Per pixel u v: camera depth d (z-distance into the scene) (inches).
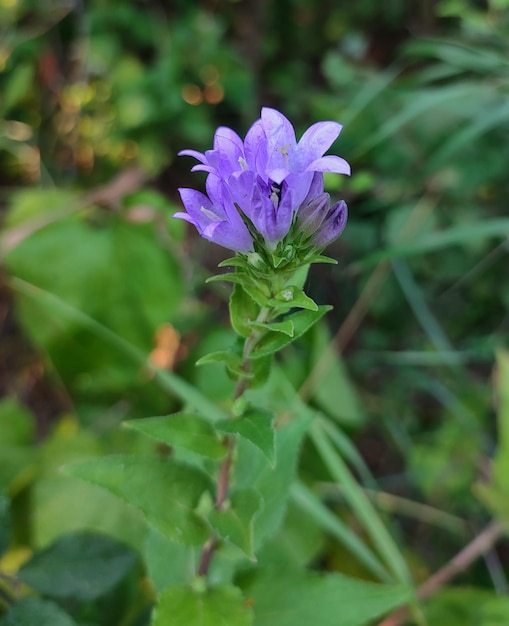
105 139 20.4
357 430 16.2
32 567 10.4
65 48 21.1
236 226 8.0
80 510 12.9
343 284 18.7
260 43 22.7
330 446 12.7
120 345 16.7
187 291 18.0
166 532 8.9
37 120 20.9
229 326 18.5
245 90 21.2
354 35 22.7
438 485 15.4
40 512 12.9
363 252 17.6
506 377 13.5
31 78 20.5
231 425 8.3
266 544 12.5
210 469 9.5
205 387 15.5
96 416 16.6
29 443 14.9
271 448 8.1
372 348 18.0
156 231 17.0
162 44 21.1
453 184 16.6
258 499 9.0
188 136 20.1
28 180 21.2
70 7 20.8
